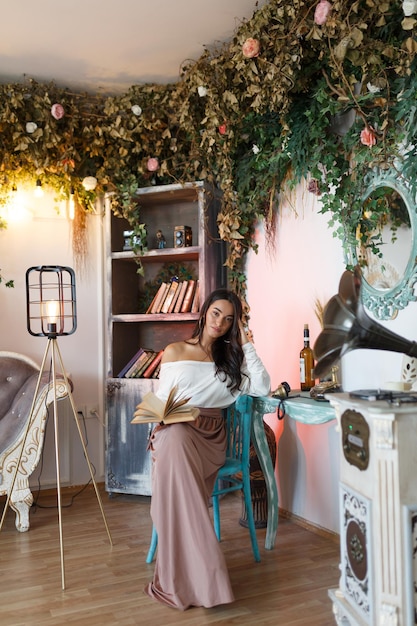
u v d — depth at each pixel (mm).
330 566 2697
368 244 2773
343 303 1840
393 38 2533
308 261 3326
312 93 3047
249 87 2996
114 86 3896
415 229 2477
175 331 4332
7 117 3686
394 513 1635
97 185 4129
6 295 4070
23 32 3184
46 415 3330
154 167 3951
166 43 3328
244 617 2217
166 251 3973
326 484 3166
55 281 4211
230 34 3227
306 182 3322
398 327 2646
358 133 2746
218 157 3654
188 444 2512
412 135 2416
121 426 3934
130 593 2449
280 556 2842
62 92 3859
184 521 2379
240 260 4020
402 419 1638
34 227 4164
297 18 2734
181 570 2359
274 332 3666
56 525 3400
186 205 4312
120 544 3051
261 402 2939
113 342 4051
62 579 2500
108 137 4027
